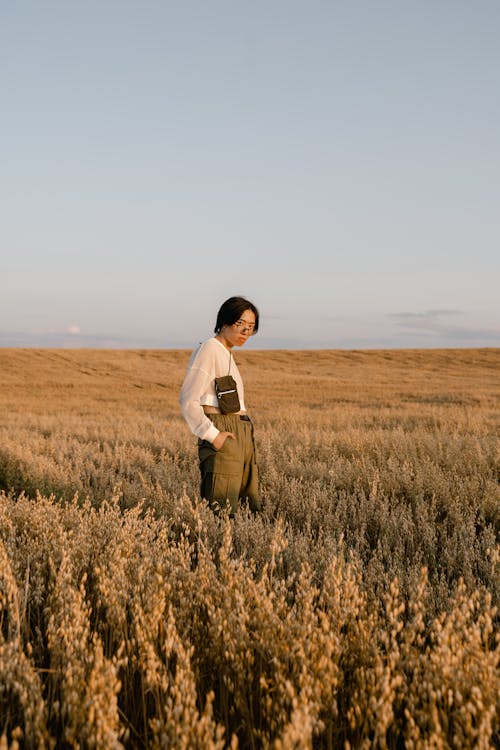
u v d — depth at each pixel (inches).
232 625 86.7
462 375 2089.1
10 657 81.3
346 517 206.2
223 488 179.9
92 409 999.6
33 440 430.3
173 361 2481.5
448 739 70.1
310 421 618.5
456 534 175.3
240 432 181.5
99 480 292.0
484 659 71.6
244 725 78.2
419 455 332.2
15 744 58.2
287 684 65.7
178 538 175.9
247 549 154.9
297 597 97.4
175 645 80.3
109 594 102.9
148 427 580.4
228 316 182.9
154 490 243.4
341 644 87.0
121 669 92.8
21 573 127.6
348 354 2790.4
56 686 84.7
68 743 75.4
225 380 179.8
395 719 78.3
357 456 345.7
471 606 83.6
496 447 316.8
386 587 123.8
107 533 148.6
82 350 2576.3
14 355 2247.8
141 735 80.1
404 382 1764.3
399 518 192.4
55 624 92.7
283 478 264.2
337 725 78.8
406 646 80.8
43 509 164.2
